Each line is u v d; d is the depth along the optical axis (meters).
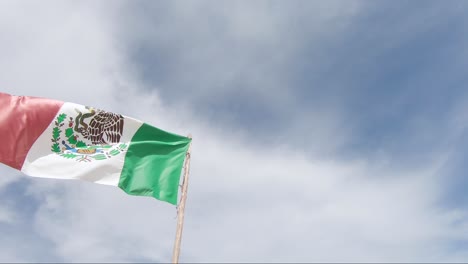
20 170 13.38
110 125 14.92
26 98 14.34
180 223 12.29
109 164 14.16
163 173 14.50
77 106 14.75
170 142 15.11
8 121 13.77
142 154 14.70
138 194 14.00
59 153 14.04
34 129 13.98
